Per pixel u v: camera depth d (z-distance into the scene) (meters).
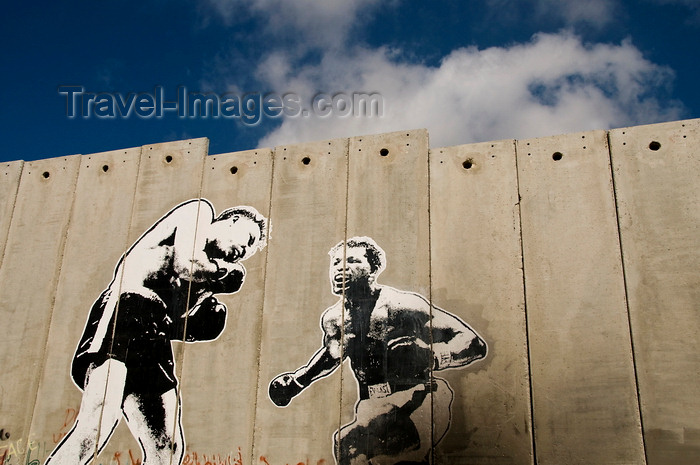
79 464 11.50
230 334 11.56
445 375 10.41
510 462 9.77
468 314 10.59
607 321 10.03
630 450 9.41
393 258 11.22
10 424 12.02
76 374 12.07
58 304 12.63
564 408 9.82
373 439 10.38
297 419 10.79
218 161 12.74
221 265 12.03
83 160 13.56
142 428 11.42
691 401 9.38
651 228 10.29
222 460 10.88
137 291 12.30
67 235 13.08
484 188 11.23
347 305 11.17
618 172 10.72
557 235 10.66
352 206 11.73
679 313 9.78
